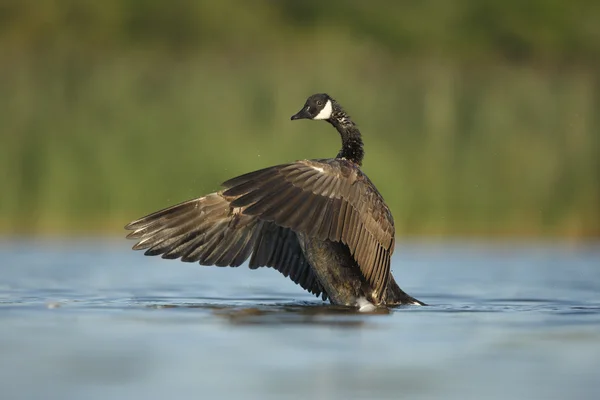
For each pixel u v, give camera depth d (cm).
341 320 827
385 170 2053
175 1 3044
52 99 2277
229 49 2892
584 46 2959
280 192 828
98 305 927
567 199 2108
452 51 2895
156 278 1254
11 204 2008
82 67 2452
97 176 2036
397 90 2381
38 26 2878
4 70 2397
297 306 930
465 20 2992
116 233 1992
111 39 2942
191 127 2175
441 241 1911
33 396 569
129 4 3000
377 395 584
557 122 2311
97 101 2270
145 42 2966
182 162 2070
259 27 2991
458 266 1444
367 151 2117
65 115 2202
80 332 754
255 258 974
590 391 598
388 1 3070
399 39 2919
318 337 742
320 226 836
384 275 914
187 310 887
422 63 2762
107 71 2416
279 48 2862
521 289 1129
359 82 2431
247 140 2141
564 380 625
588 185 2131
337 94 2339
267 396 576
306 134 2108
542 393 593
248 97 2297
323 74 2428
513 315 885
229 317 835
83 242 1819
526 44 2938
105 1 3003
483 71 2691
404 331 778
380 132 2233
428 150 2156
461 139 2212
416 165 2108
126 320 815
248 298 1009
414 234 2008
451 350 707
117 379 610
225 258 954
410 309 923
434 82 2452
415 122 2269
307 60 2666
